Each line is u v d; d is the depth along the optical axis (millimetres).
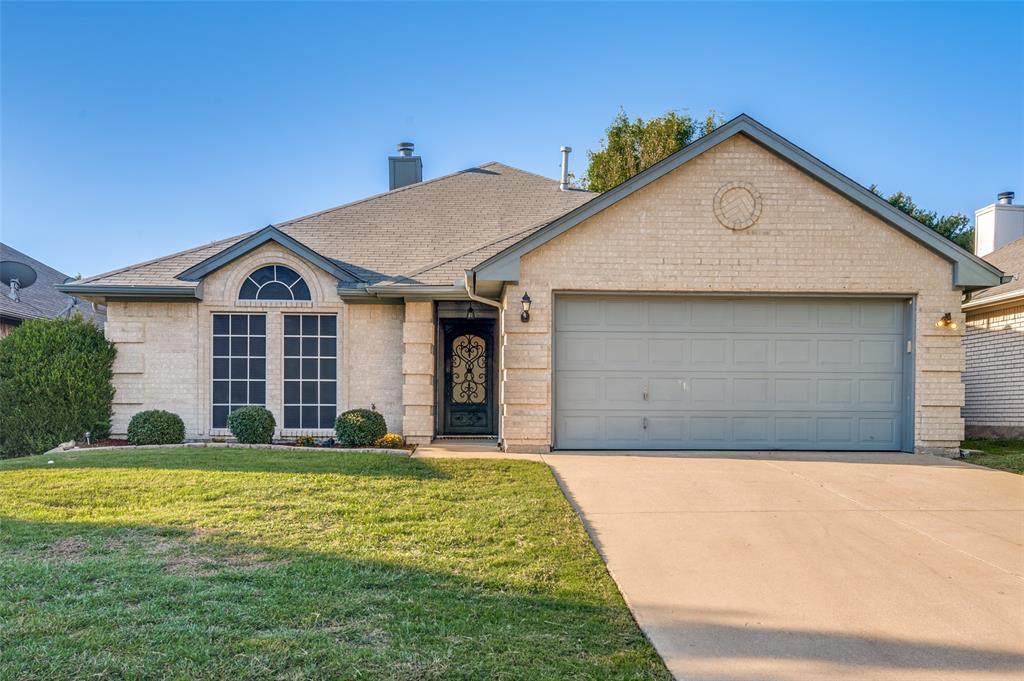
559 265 10609
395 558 5301
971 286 10742
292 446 11070
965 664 3936
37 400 11352
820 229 10727
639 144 26859
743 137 10727
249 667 3432
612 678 3533
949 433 10750
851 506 7398
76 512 6449
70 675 3314
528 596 4645
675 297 10930
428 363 11875
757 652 4016
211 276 12320
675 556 5758
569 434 10836
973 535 6402
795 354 11000
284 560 5180
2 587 4461
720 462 9805
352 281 11969
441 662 3574
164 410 12133
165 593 4410
